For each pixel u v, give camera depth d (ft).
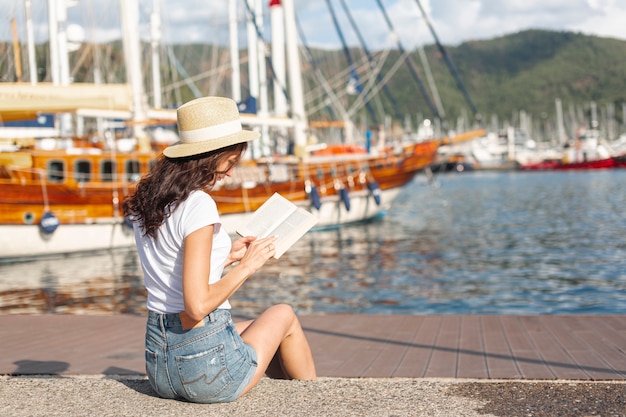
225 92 127.85
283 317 12.73
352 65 116.98
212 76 122.52
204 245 10.68
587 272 56.65
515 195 193.26
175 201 10.88
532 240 83.25
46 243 73.05
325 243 82.02
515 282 52.03
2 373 19.12
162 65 118.52
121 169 76.89
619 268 58.59
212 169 11.09
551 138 562.66
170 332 11.27
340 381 13.26
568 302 43.68
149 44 115.03
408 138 170.30
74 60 105.29
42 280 57.26
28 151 72.33
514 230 96.48
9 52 90.17
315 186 95.45
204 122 11.01
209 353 11.23
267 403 11.76
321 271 58.95
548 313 40.22
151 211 10.89
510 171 439.22
